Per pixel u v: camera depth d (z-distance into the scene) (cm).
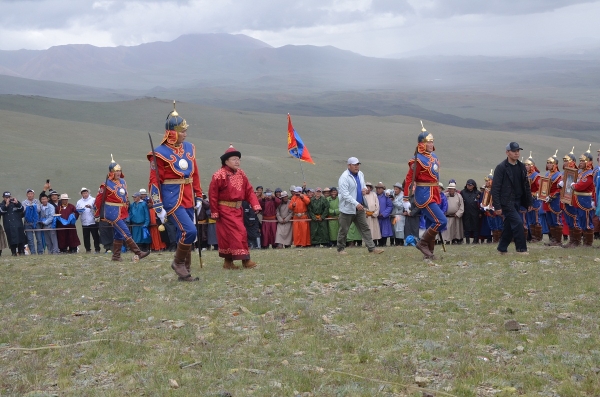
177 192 1175
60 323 859
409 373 638
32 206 2206
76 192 3925
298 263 1411
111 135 7519
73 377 651
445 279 1107
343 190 1600
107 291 1081
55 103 13512
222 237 1303
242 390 603
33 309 951
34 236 2212
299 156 2341
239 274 1226
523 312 853
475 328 789
